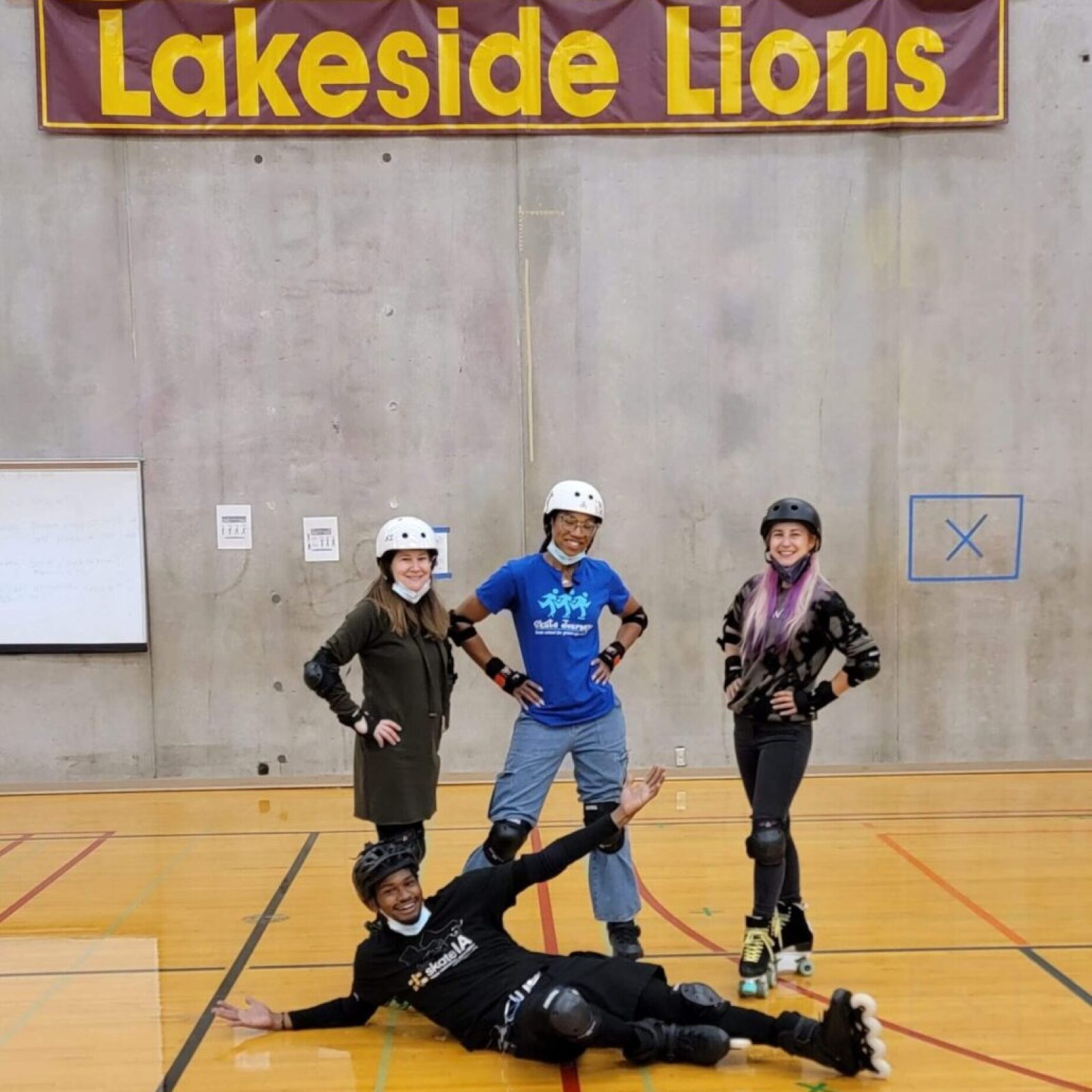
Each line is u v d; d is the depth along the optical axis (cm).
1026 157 779
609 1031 325
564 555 417
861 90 773
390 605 396
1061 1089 317
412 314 775
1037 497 789
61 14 752
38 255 762
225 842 614
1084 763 785
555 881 532
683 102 772
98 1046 356
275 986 405
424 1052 349
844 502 786
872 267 781
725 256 779
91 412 768
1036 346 786
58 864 571
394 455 779
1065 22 776
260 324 771
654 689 787
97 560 770
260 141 767
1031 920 467
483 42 766
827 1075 329
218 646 777
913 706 791
